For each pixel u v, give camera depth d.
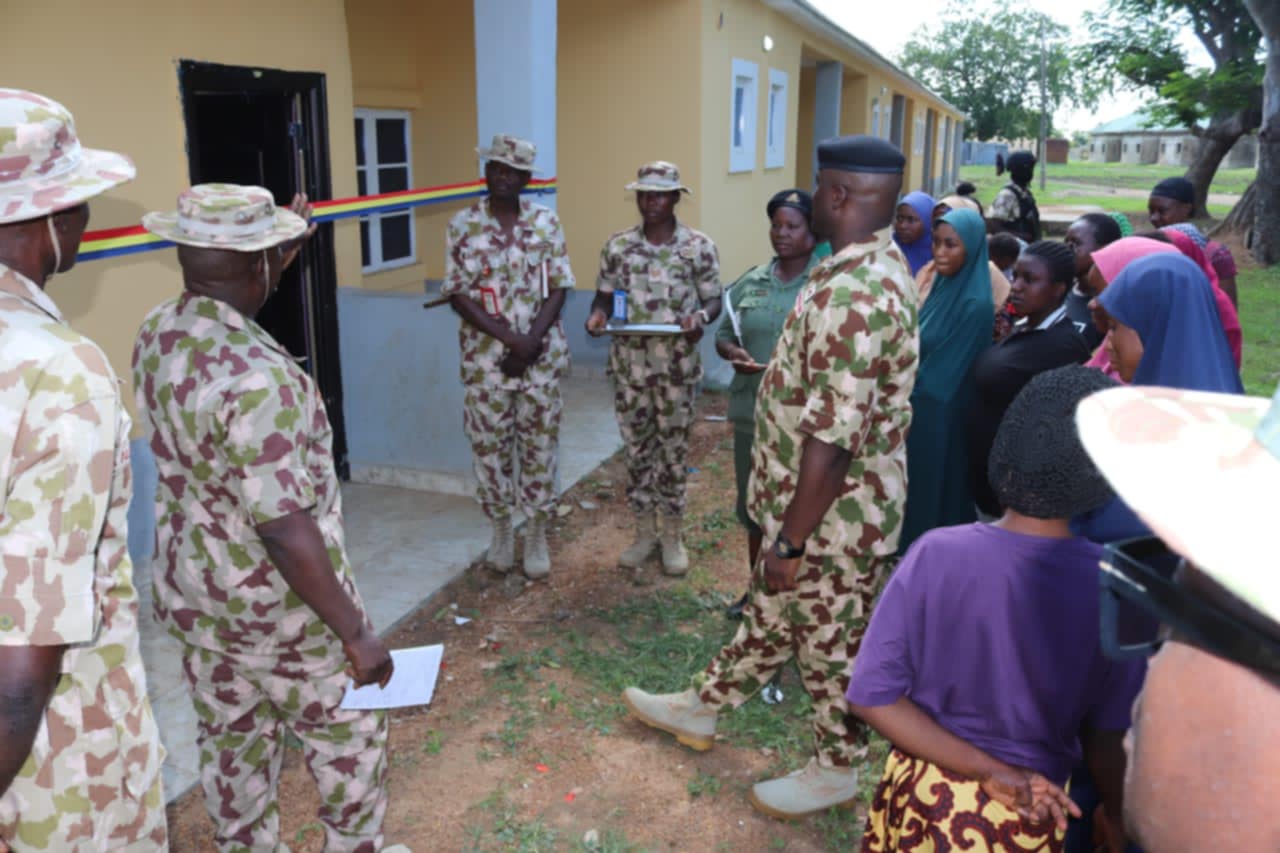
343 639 2.08
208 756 2.30
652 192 4.36
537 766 3.23
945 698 1.63
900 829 1.73
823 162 2.45
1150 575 0.87
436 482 5.46
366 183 7.97
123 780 1.68
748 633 2.96
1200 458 0.79
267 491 1.94
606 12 7.67
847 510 2.59
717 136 8.12
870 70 15.57
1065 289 3.47
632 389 4.48
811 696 2.87
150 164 4.34
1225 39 21.84
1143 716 0.88
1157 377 2.27
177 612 2.16
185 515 2.08
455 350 5.19
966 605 1.57
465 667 3.83
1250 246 17.42
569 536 5.12
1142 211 26.92
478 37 4.93
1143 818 0.87
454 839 2.88
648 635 4.09
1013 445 1.53
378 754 2.39
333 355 5.41
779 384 2.59
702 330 4.42
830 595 2.67
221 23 4.59
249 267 2.06
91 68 4.02
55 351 1.44
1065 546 1.54
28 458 1.40
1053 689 1.56
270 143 5.13
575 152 8.03
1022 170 7.82
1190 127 21.69
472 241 4.16
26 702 1.39
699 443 6.86
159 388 2.01
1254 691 0.78
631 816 3.00
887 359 2.40
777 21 9.66
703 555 4.91
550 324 4.32
